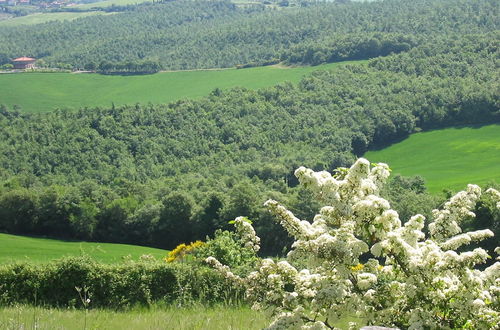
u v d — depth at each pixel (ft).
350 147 326.24
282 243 144.66
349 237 24.66
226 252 62.59
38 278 59.67
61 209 229.66
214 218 207.31
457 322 24.82
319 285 25.20
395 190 180.24
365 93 379.35
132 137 350.23
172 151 348.59
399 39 460.55
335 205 25.34
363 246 24.57
